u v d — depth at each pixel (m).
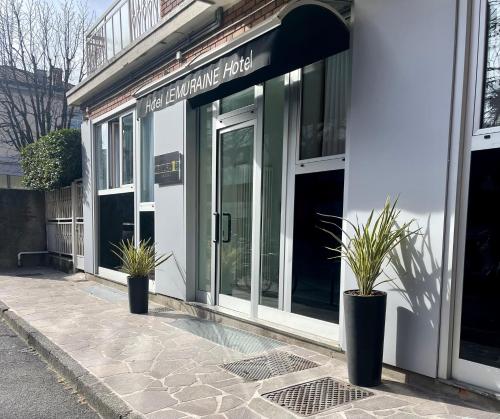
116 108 8.58
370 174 3.84
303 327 4.71
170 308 6.71
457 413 3.01
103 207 9.39
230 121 5.82
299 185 4.79
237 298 5.74
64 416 3.42
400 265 3.57
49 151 10.59
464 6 3.23
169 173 6.76
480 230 3.18
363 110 3.90
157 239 7.11
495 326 3.09
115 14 8.89
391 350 3.65
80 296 7.78
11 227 11.87
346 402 3.23
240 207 5.73
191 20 6.02
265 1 5.07
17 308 6.76
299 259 4.79
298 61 4.39
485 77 3.21
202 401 3.34
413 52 3.52
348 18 4.23
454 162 3.28
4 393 3.87
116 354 4.49
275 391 3.48
